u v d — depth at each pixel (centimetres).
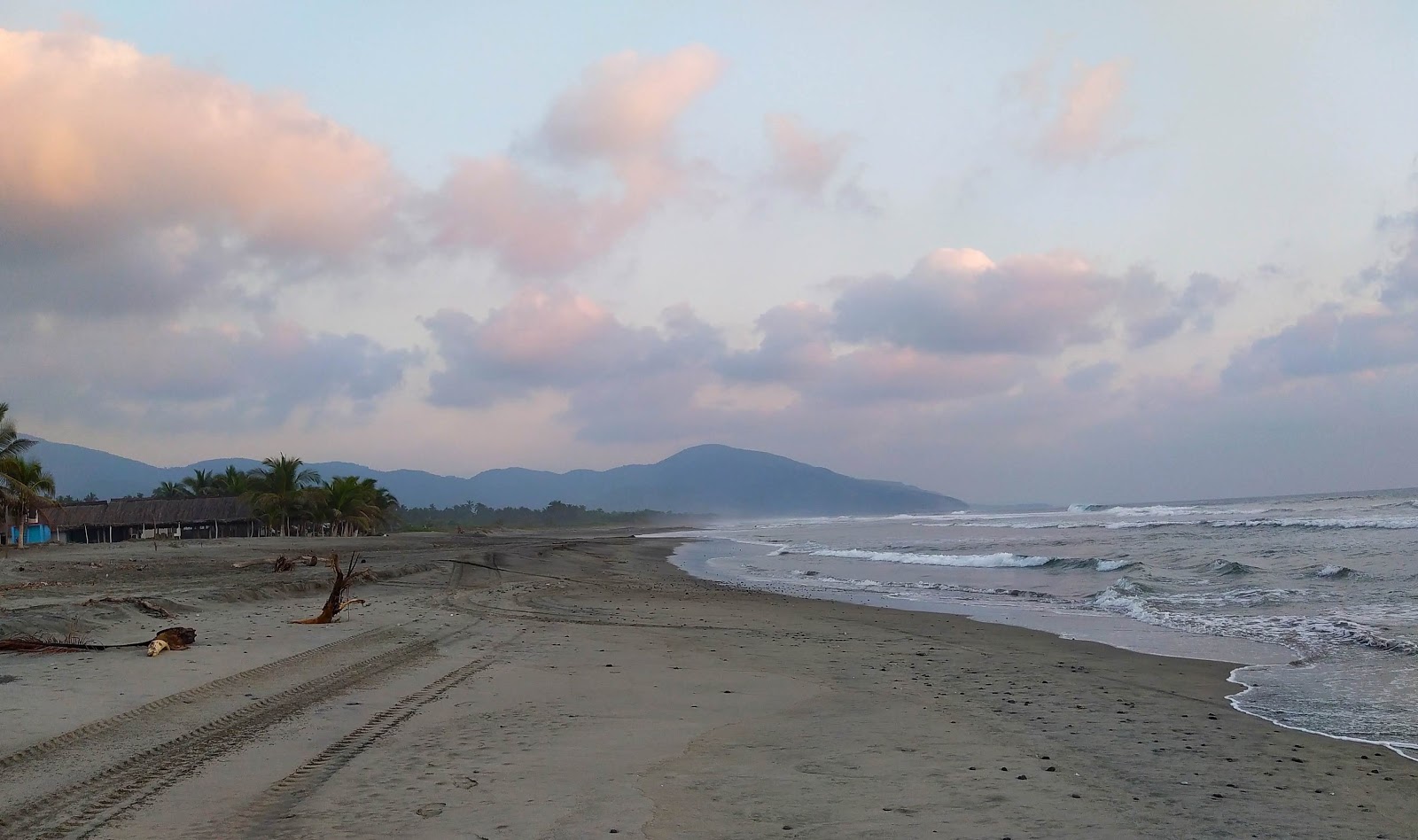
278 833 563
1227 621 1812
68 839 545
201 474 10194
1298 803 666
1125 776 729
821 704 1005
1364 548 3478
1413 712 991
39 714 839
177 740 775
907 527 10762
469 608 2002
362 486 8900
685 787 680
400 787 662
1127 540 4947
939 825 601
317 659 1198
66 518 7700
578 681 1123
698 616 1981
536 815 605
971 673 1239
